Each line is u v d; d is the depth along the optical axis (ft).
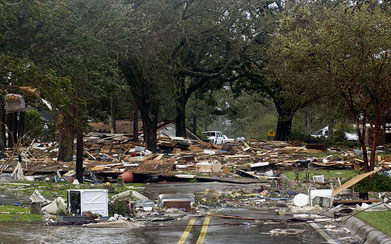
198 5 151.94
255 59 168.25
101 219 44.24
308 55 77.56
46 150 144.36
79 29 77.10
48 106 59.52
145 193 75.15
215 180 99.96
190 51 169.68
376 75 72.08
